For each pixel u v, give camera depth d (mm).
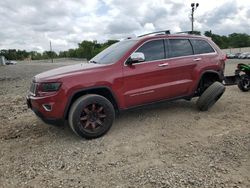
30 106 5094
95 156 4195
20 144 4875
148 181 3393
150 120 5805
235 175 3432
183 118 5863
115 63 5117
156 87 5496
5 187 3449
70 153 4348
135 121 5770
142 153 4219
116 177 3541
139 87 5312
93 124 4812
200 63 6094
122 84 5109
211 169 3598
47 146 4703
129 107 5305
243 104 6965
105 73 4953
